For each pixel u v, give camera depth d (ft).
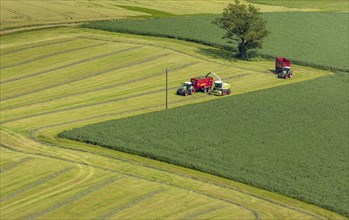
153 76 435.53
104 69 442.50
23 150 310.45
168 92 407.44
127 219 247.91
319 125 363.56
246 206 266.16
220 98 396.37
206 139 331.16
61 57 458.09
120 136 328.29
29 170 287.48
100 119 356.18
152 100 391.24
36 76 425.28
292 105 390.63
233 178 291.17
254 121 360.07
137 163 301.22
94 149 315.37
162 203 261.85
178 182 283.18
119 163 299.99
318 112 382.83
